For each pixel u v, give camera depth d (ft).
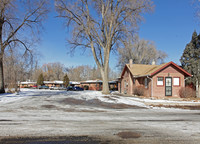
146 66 91.40
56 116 25.63
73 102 47.09
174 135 16.89
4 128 18.20
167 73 65.57
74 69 332.60
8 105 37.81
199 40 72.84
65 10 76.69
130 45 83.46
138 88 71.46
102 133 17.10
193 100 55.31
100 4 82.53
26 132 16.88
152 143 14.49
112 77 317.42
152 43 162.20
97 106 40.47
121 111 33.45
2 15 69.00
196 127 20.42
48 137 15.52
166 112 33.76
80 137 15.72
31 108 33.73
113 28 77.92
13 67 107.86
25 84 246.06
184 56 75.56
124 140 15.15
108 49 81.41
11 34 71.56
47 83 220.02
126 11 73.56
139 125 20.90
